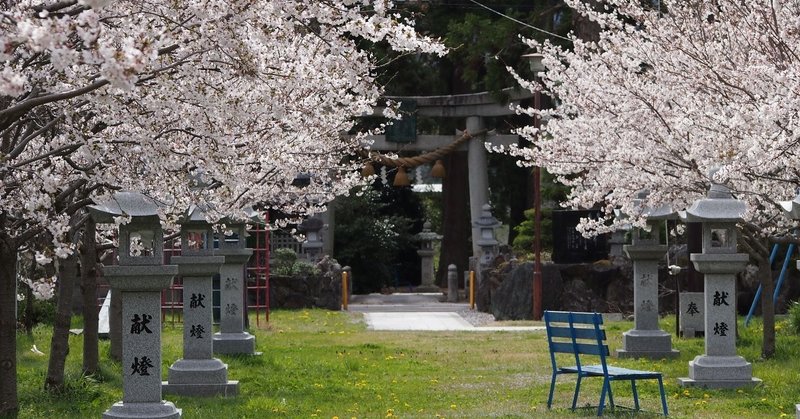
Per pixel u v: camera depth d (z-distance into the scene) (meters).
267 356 15.11
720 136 11.06
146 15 7.09
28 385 11.51
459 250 35.22
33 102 6.16
